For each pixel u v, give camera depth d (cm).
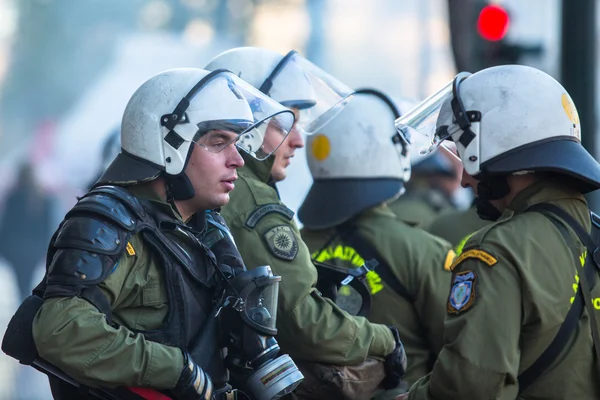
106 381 527
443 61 3916
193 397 544
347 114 789
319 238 787
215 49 3578
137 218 559
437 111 624
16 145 5659
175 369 539
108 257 539
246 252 663
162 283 562
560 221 588
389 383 690
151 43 3444
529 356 568
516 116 591
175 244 570
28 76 5838
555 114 594
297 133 743
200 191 588
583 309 573
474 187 630
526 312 562
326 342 649
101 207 548
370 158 780
